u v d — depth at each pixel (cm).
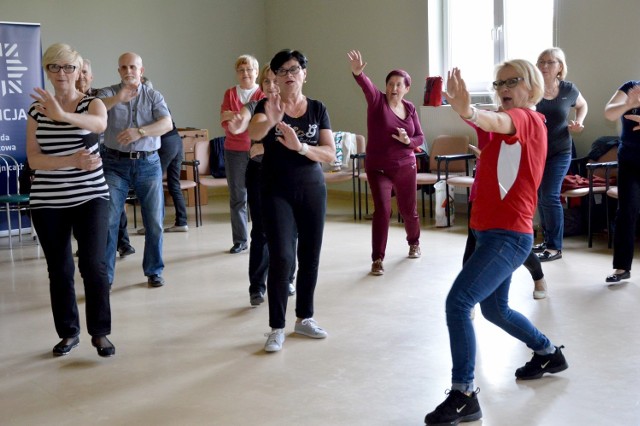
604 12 661
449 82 262
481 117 266
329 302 472
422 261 580
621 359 355
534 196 289
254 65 602
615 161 646
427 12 839
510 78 285
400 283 516
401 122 547
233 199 630
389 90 546
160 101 494
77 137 363
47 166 361
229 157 624
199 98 1046
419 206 865
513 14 776
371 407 311
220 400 324
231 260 610
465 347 287
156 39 1006
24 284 552
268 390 333
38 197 368
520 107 288
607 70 665
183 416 309
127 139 466
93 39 962
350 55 540
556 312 432
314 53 1009
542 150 287
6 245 712
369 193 946
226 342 402
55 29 938
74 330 390
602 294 467
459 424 290
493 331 401
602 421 289
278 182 370
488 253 284
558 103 553
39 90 340
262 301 474
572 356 361
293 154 368
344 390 330
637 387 321
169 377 354
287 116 373
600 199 655
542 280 460
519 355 365
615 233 494
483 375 341
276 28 1069
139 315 459
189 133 927
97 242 374
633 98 463
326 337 403
